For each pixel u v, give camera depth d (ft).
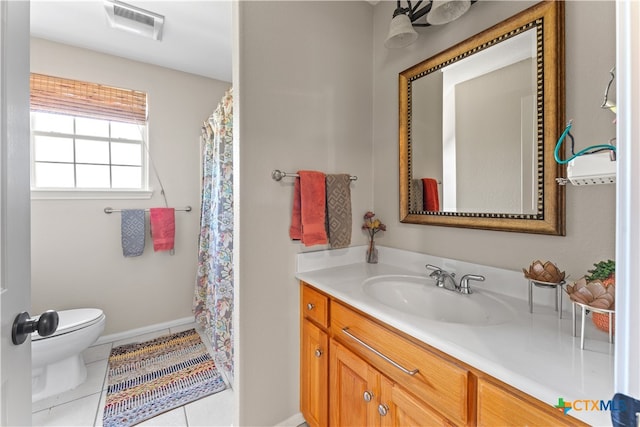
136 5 5.40
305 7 4.56
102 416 4.80
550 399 1.71
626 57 1.02
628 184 1.01
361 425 3.30
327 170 4.86
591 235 2.84
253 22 4.03
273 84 4.25
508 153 3.45
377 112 5.34
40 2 5.32
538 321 2.72
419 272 4.55
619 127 1.03
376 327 3.09
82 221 6.95
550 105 3.05
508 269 3.51
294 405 4.52
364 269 4.75
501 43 3.49
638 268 0.99
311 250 4.71
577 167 2.35
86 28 6.14
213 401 5.20
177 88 8.07
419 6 4.50
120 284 7.42
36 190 6.47
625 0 1.03
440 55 4.17
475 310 3.28
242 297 4.07
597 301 2.10
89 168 7.23
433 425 2.46
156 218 7.54
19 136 1.88
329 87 4.86
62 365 5.39
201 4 5.38
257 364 4.19
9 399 1.74
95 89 7.03
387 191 5.17
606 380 1.80
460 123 3.96
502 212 3.52
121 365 6.24
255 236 4.15
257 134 4.12
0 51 1.69
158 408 5.00
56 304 6.69
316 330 4.10
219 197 6.13
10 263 1.77
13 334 1.78
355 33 5.17
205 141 8.07
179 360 6.46
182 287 8.27
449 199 4.12
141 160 7.80
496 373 1.97
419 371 2.61
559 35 2.99
